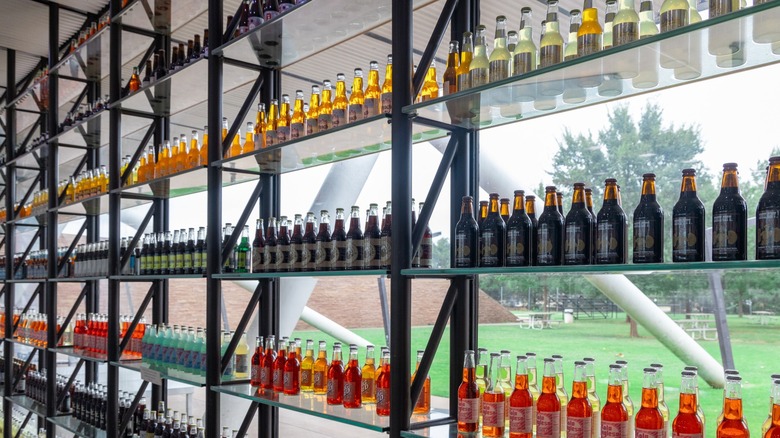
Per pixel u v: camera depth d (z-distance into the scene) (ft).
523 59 6.02
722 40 4.86
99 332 13.66
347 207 10.16
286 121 9.23
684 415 4.64
